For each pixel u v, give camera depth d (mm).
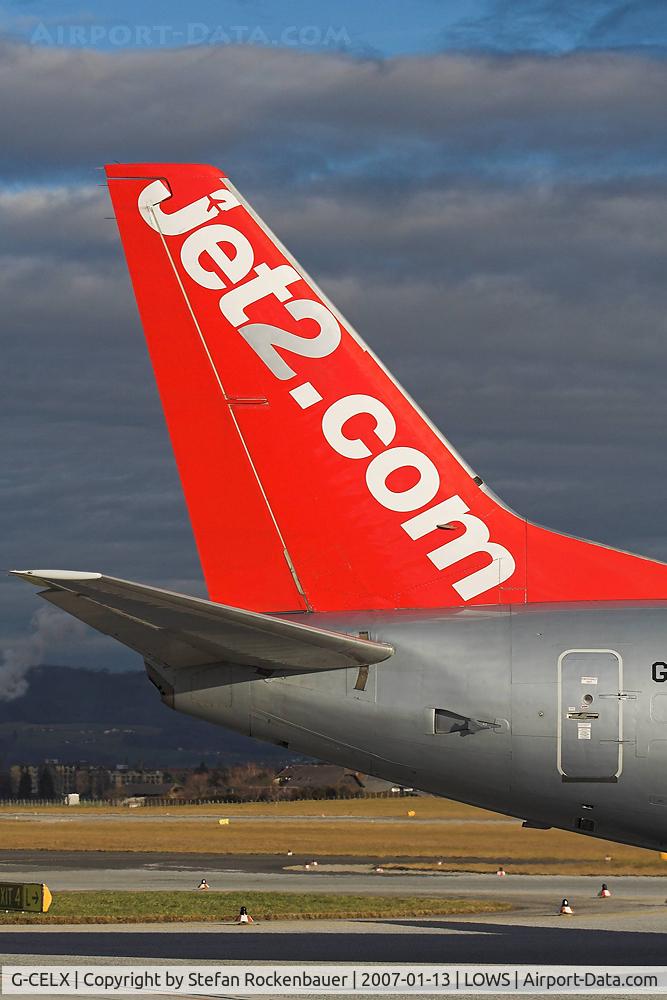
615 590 67938
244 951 88375
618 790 63312
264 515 68938
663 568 68188
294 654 65062
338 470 69000
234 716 66812
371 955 86188
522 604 67875
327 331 69562
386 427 69250
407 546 68688
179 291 69562
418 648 65750
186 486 69125
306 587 68562
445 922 114312
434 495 69000
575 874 193125
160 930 104500
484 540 68688
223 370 69312
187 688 67062
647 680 63438
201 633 63156
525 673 64500
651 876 190250
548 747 63750
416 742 65188
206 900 134375
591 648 64375
